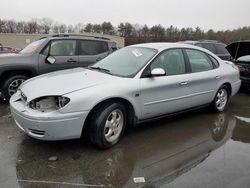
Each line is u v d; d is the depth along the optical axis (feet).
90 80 13.15
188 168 11.51
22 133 14.47
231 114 19.42
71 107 11.54
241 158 12.55
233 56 35.50
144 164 11.74
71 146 13.11
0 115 17.40
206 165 11.80
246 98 25.27
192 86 16.56
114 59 16.29
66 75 14.20
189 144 13.98
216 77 18.22
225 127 16.67
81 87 12.26
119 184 10.21
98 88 12.41
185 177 10.80
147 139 14.39
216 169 11.47
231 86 19.69
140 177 10.71
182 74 16.10
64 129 11.59
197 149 13.42
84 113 11.80
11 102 13.16
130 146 13.47
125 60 15.61
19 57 20.89
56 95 11.63
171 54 16.02
